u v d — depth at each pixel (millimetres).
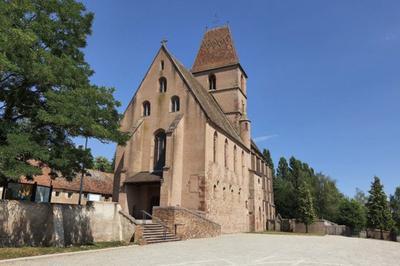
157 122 37625
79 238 22188
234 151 44469
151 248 19531
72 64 19625
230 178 41312
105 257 15219
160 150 36969
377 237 55344
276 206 87375
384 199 59406
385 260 17156
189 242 24281
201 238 28906
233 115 51219
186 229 27156
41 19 18734
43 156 16922
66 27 20875
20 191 24578
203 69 55031
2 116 18688
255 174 52281
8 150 15352
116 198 36219
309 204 63094
